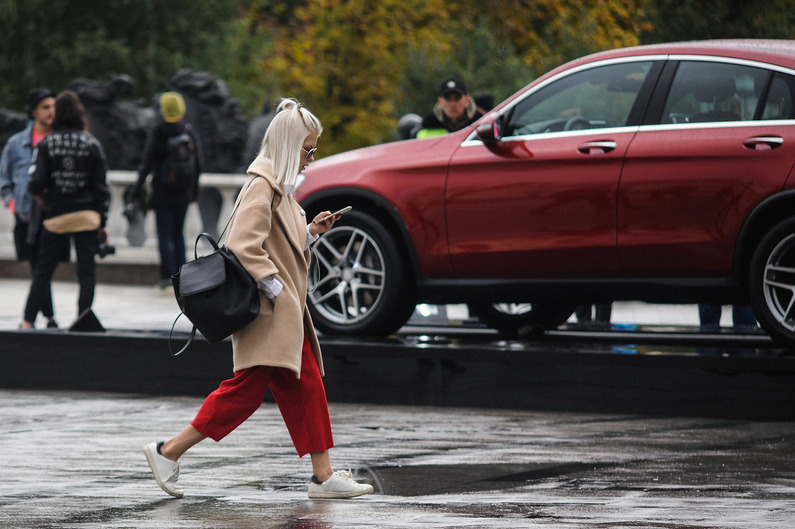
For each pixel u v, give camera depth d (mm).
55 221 24625
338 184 20750
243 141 55812
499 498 12977
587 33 54500
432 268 20156
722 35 48281
